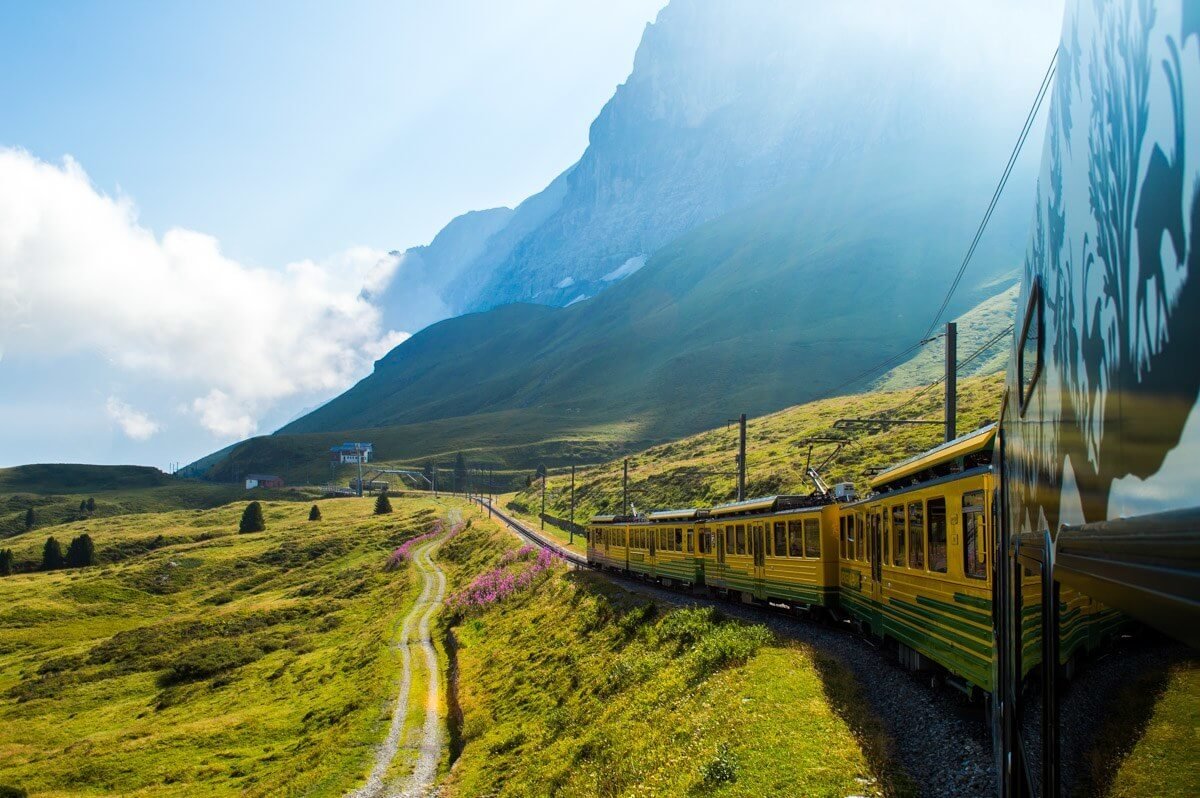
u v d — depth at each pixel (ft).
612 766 68.33
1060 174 14.12
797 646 73.10
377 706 135.85
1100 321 10.41
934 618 51.42
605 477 408.67
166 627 269.64
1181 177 6.93
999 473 30.58
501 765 90.38
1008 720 25.00
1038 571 17.16
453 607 218.18
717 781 49.47
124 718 197.57
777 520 95.61
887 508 63.62
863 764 44.96
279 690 189.16
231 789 122.83
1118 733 10.87
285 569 375.25
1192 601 6.37
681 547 134.92
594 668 105.81
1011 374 24.67
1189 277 6.68
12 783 145.07
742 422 149.79
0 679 241.55
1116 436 9.41
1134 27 8.73
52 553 419.13
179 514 591.78
